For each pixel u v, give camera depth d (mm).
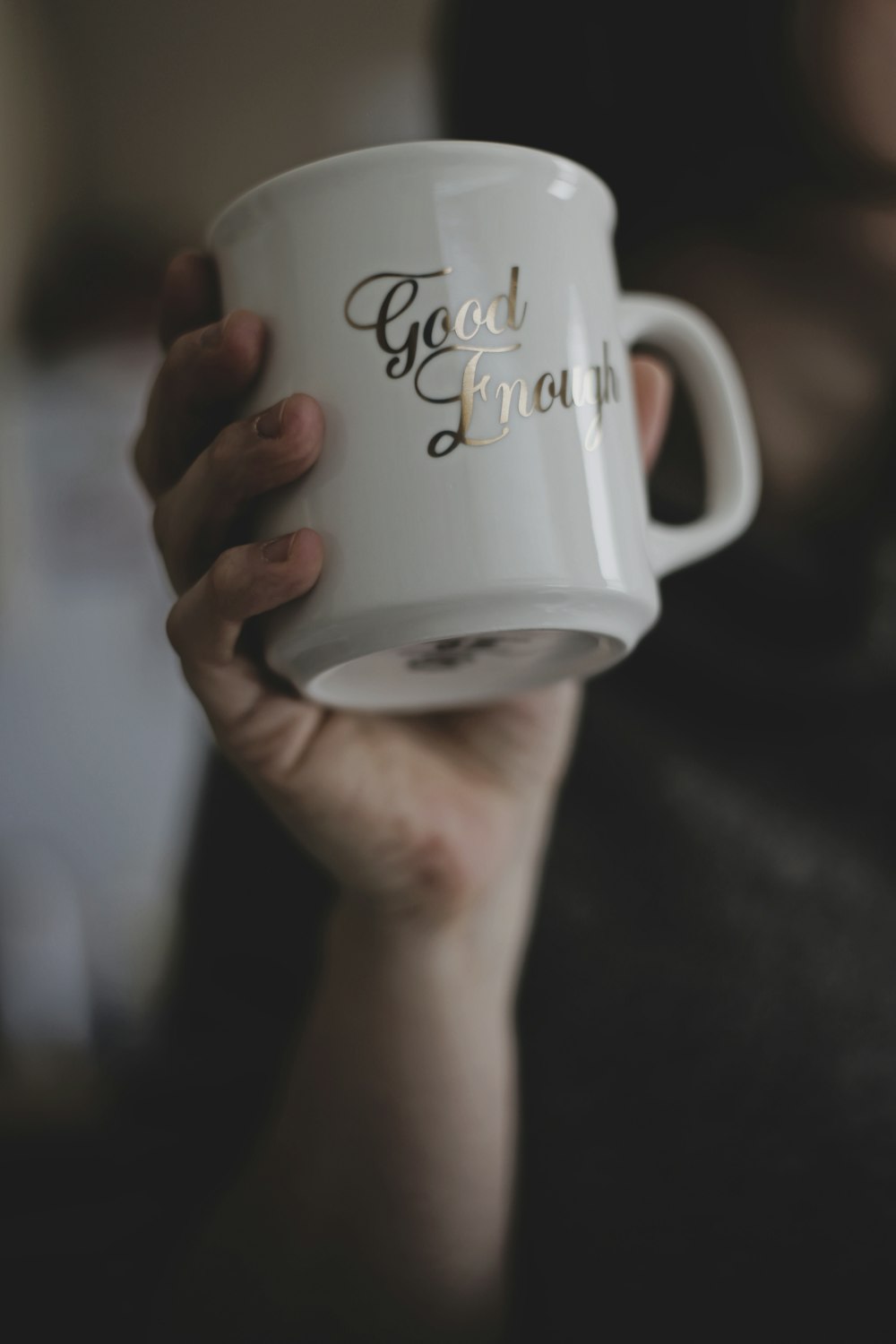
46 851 1125
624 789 563
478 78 565
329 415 362
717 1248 506
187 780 1126
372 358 359
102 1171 564
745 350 576
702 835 552
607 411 375
